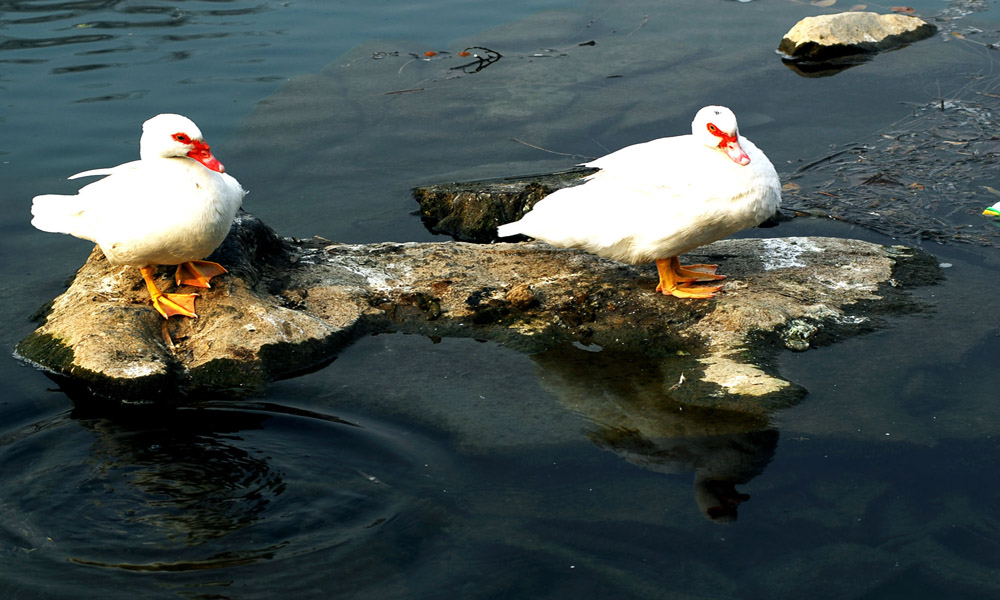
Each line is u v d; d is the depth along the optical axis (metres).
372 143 5.13
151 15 6.08
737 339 4.10
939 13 6.04
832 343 4.10
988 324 4.14
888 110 5.23
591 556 3.64
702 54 5.68
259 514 3.74
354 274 4.37
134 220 4.00
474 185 4.82
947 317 4.16
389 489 3.78
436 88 5.46
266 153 5.06
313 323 4.16
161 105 5.26
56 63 5.52
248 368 4.06
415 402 3.99
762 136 5.10
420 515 3.72
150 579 3.62
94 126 5.12
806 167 4.92
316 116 5.26
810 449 3.82
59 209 4.12
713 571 3.60
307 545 3.68
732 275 4.32
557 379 4.04
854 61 5.56
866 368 4.02
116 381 3.98
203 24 5.98
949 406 3.91
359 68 5.57
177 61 5.57
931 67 5.48
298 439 3.90
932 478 3.75
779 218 4.69
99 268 4.28
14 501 3.76
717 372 4.01
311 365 4.11
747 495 3.73
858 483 3.75
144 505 3.76
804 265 4.35
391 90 5.44
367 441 3.89
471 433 3.89
